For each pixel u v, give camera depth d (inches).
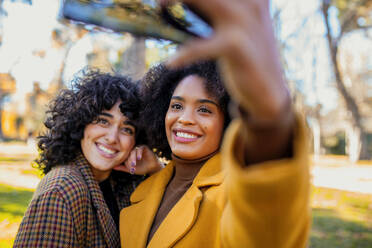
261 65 22.0
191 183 70.5
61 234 64.6
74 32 584.4
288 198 26.8
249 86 22.4
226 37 20.7
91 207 72.9
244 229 30.6
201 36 24.7
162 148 91.6
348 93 853.8
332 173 544.1
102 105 79.7
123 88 82.5
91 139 79.3
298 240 33.7
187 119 68.6
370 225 236.2
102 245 72.3
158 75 86.9
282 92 24.1
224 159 29.7
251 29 21.8
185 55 20.2
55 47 716.0
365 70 1107.9
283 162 26.9
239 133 28.8
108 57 470.0
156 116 86.8
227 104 69.7
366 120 1145.4
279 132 26.1
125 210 78.0
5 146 994.1
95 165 79.3
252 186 26.3
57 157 80.4
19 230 65.5
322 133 1360.7
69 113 80.6
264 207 27.4
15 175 383.6
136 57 230.4
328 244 199.0
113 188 90.8
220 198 58.6
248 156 28.6
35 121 1053.2
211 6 21.5
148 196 76.0
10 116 1349.7
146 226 69.2
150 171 90.0
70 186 69.5
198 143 69.1
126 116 81.6
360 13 640.4
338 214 270.4
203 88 69.1
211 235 57.3
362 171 575.5
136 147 88.0
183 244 59.0
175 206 65.4
